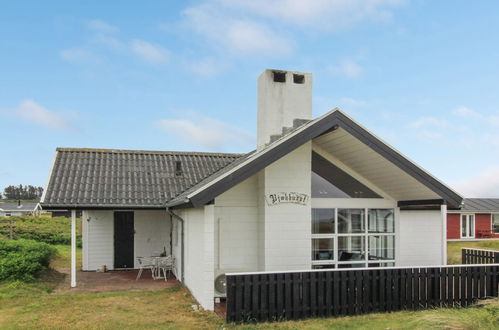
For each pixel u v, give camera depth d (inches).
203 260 378.9
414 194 454.0
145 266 578.2
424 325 298.4
